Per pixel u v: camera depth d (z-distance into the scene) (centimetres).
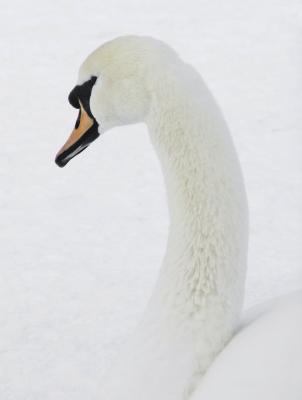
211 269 571
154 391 565
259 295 948
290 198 1162
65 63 1639
